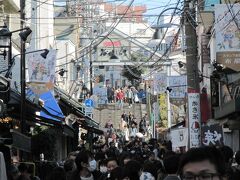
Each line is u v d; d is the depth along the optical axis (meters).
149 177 11.36
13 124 22.36
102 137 55.88
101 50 62.50
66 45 46.25
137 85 73.50
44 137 23.08
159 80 37.03
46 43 40.06
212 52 29.56
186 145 20.44
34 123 26.28
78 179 11.21
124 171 9.95
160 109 45.97
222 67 23.98
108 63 61.53
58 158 32.25
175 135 20.66
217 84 28.00
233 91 24.80
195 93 18.62
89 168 11.51
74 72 48.69
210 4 30.52
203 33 32.72
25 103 20.67
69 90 45.91
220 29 18.48
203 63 33.22
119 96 68.50
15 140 16.20
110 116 65.88
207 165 4.00
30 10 37.16
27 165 14.67
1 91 18.31
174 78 31.19
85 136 39.75
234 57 18.44
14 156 21.05
